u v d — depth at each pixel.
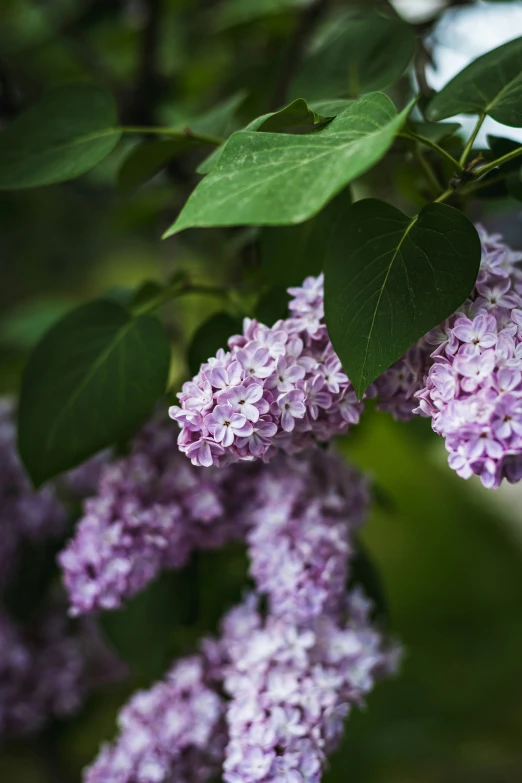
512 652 1.72
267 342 0.74
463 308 0.74
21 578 1.03
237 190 0.67
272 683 0.81
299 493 0.85
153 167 0.90
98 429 0.84
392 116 0.69
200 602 1.00
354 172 0.64
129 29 1.37
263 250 0.84
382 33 0.88
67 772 1.23
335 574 0.83
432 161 0.85
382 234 0.74
